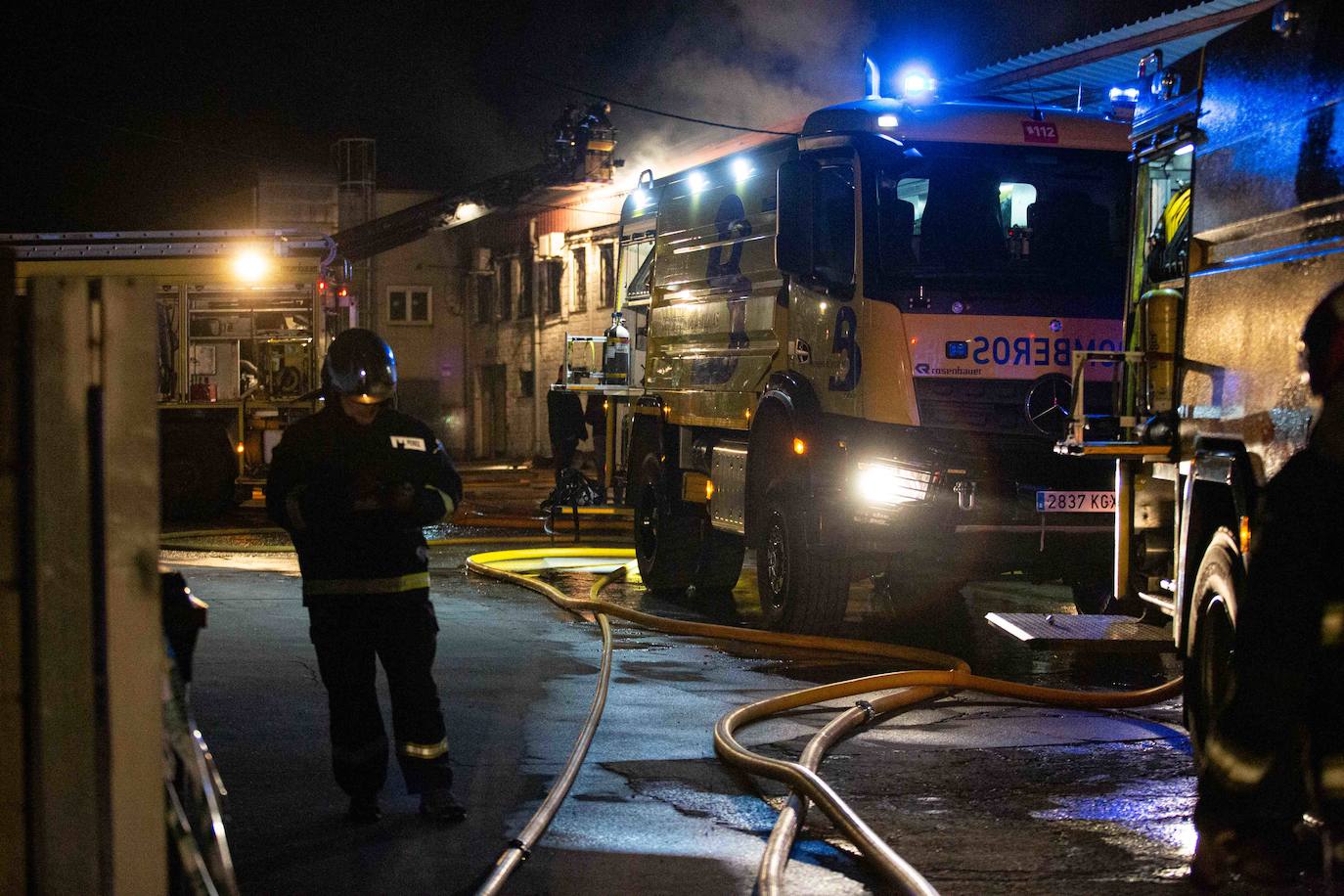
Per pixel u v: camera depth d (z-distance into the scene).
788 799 5.45
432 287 41.88
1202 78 6.25
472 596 12.20
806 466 9.78
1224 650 5.48
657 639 10.02
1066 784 6.04
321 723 6.92
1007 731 7.09
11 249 2.86
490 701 7.64
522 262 38.12
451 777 5.36
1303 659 2.92
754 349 11.08
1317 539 2.92
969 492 9.22
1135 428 6.87
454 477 5.33
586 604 11.20
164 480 19.41
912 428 9.34
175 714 3.30
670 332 12.96
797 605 9.85
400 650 5.28
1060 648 6.71
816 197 9.82
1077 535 9.32
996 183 9.59
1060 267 9.59
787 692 8.14
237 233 19.72
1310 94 5.20
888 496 9.37
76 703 2.88
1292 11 5.31
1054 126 9.74
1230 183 5.87
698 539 12.56
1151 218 7.16
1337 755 2.92
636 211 14.55
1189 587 5.95
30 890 2.89
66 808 2.87
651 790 5.84
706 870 4.82
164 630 3.58
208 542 16.64
